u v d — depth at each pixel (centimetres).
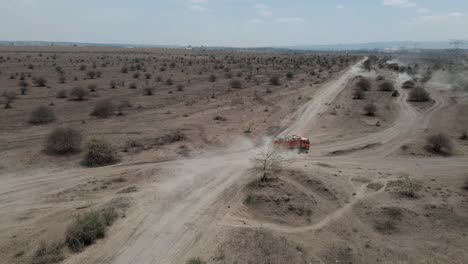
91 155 3000
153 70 10688
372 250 1948
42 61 12175
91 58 14862
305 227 2031
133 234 1798
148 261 1602
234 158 3177
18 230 1823
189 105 5700
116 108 5231
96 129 4003
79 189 2388
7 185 2461
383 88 7875
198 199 2233
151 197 2230
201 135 3878
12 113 4684
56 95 6031
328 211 2272
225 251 1680
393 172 3125
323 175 2772
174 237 1788
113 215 1947
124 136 3678
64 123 4294
